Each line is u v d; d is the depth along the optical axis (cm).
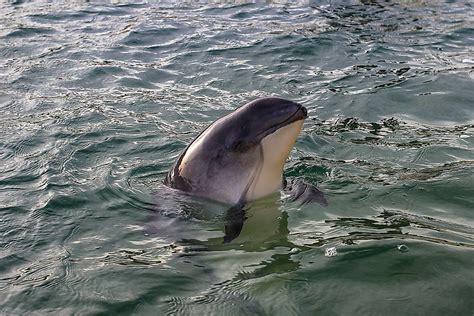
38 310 419
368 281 430
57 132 766
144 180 629
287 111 540
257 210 553
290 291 424
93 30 1305
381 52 1087
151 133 757
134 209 570
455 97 858
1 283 455
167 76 995
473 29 1233
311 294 419
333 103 850
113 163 671
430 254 459
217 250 492
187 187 574
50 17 1428
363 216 535
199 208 556
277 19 1362
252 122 548
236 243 502
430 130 751
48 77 1002
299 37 1180
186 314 406
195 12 1452
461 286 418
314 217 537
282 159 553
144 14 1443
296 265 457
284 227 522
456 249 466
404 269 442
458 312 391
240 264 468
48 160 683
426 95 867
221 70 1012
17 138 752
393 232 500
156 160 679
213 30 1271
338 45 1128
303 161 662
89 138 743
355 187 593
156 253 492
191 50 1129
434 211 539
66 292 438
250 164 552
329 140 723
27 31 1301
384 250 468
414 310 395
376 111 818
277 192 575
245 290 430
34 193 607
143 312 411
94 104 871
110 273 461
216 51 1116
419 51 1094
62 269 470
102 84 963
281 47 1121
